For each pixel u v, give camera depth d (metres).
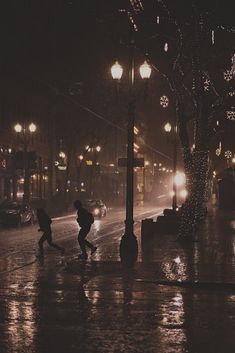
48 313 11.06
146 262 18.70
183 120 26.83
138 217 53.78
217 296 13.20
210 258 19.64
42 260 20.09
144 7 26.27
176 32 26.34
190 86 29.45
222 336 9.25
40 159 71.56
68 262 19.02
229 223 39.22
